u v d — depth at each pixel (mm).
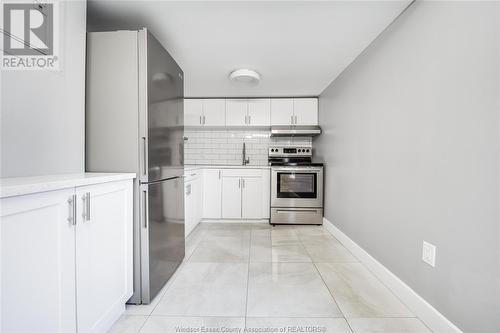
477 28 1034
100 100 1434
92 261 1050
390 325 1305
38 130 1172
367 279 1817
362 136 2158
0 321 671
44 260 804
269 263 2100
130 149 1425
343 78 2656
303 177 3381
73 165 1365
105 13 1617
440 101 1242
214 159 4141
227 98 3775
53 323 839
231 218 3508
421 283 1382
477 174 1035
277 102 3762
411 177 1477
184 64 2510
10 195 670
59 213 865
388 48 1743
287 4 1525
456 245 1143
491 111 975
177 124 1957
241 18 1680
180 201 2045
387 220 1741
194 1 1495
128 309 1407
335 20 1688
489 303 990
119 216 1270
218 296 1564
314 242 2668
